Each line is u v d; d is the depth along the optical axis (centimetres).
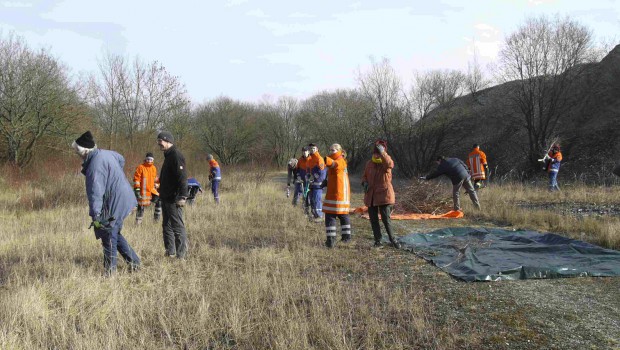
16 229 993
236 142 5238
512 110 2994
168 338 431
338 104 4059
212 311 499
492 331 440
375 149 789
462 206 1314
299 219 1100
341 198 796
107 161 600
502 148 2862
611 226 859
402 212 1284
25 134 2359
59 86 2472
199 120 5219
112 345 406
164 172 701
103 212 603
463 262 676
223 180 2175
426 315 475
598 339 418
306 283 574
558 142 2481
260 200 1534
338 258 722
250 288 549
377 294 541
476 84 3253
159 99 2577
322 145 4397
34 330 439
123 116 2502
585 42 2498
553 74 2517
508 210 1164
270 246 798
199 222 1014
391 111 3003
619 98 2561
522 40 2555
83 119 2470
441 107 2991
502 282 595
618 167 1135
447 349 405
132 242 791
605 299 525
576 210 1269
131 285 575
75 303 509
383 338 430
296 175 1364
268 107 5469
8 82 2334
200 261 702
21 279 596
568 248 749
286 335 428
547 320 463
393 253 763
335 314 474
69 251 750
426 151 3030
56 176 1692
